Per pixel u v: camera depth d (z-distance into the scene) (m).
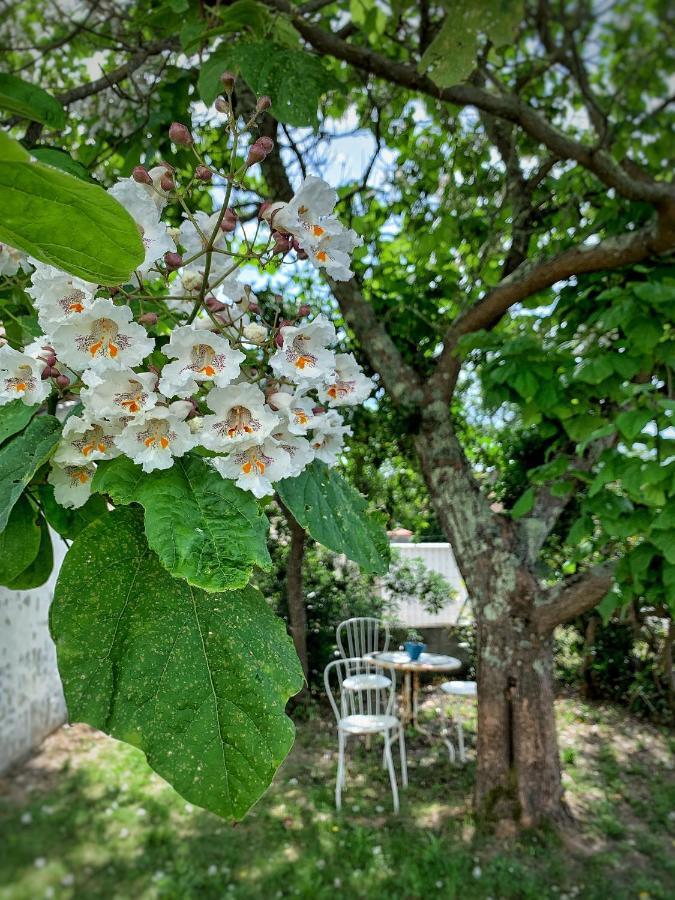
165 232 0.89
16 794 4.33
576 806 4.56
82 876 3.47
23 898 3.26
